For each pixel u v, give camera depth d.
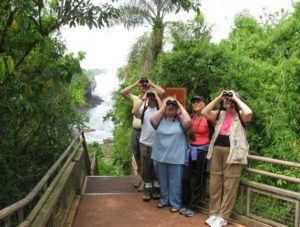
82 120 8.88
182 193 6.00
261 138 6.35
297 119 6.48
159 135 5.86
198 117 5.82
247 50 8.83
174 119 5.85
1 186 5.84
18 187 6.36
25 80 5.35
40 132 7.28
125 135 13.77
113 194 7.08
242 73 6.93
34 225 3.46
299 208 4.73
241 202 5.52
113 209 6.16
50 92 7.02
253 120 6.39
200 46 7.24
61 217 5.02
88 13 5.07
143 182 7.29
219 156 5.32
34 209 3.56
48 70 5.49
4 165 5.96
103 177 8.63
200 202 6.11
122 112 11.68
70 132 8.12
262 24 10.06
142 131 6.41
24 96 5.50
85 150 9.46
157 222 5.55
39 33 5.03
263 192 5.18
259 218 5.24
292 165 4.79
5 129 5.64
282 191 4.91
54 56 6.03
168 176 6.04
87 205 6.39
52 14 5.38
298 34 8.04
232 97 5.17
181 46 7.43
